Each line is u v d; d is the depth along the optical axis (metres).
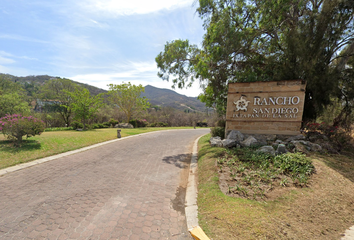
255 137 7.80
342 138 6.42
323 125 7.14
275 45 8.96
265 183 4.14
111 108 31.75
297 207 3.15
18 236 2.65
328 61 7.84
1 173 5.20
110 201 3.79
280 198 3.46
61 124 26.12
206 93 11.95
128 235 2.71
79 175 5.31
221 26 7.73
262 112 7.67
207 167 5.56
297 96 7.18
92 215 3.25
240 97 7.98
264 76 9.69
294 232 2.54
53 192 4.16
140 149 9.37
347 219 2.97
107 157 7.50
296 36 7.61
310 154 5.75
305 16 7.59
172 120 39.66
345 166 4.82
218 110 12.19
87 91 18.56
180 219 3.17
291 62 8.05
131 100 25.06
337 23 6.86
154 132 18.55
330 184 3.94
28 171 5.52
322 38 7.13
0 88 21.19
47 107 24.97
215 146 8.16
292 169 4.60
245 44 8.57
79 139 10.39
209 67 8.86
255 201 3.40
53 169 5.77
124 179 5.11
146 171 5.87
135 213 3.35
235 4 8.65
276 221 2.76
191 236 2.69
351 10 6.63
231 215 2.92
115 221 3.08
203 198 3.78
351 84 7.55
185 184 4.91
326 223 2.82
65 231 2.79
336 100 8.21
